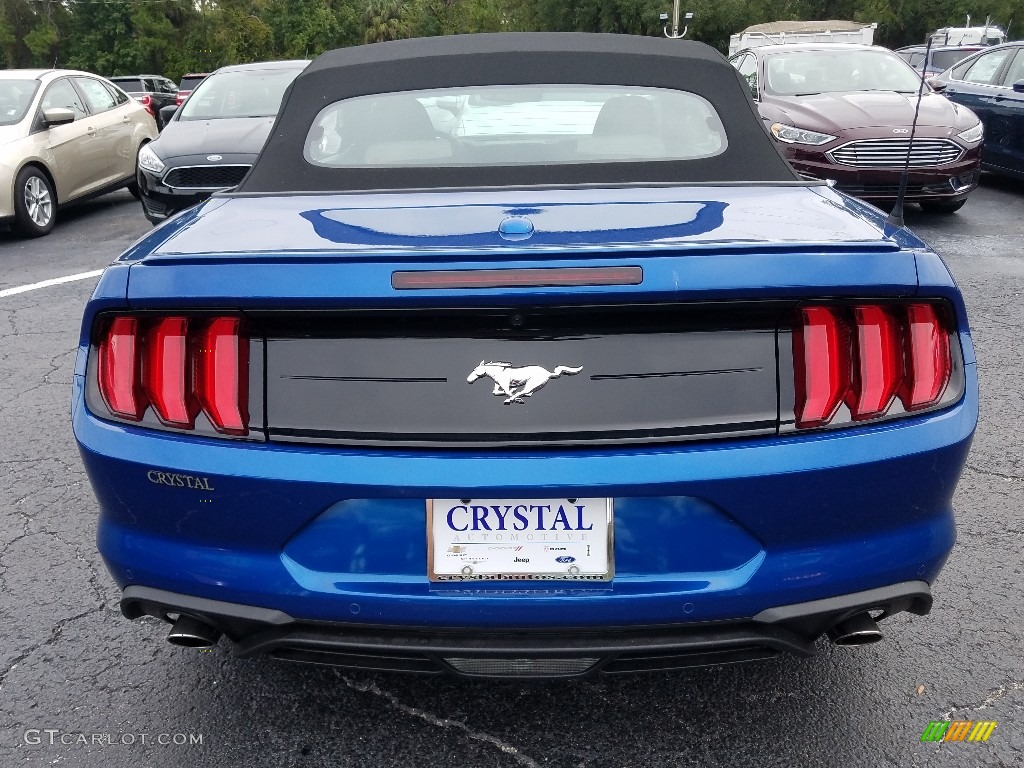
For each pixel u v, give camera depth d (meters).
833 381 1.75
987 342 5.11
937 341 1.82
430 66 2.74
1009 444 3.83
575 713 2.27
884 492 1.79
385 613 1.80
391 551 1.79
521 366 1.71
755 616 1.81
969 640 2.55
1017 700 2.29
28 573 2.99
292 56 62.91
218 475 1.77
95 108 10.29
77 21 50.75
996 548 3.05
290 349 1.76
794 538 1.78
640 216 2.03
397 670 1.91
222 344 1.76
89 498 3.52
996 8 44.75
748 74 9.97
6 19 50.72
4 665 2.50
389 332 1.73
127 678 2.44
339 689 2.38
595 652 1.80
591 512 1.75
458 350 1.72
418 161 2.61
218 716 2.28
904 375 1.79
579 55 2.73
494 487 1.70
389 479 1.71
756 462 1.71
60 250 8.30
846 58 9.20
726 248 1.69
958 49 18.66
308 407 1.76
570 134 2.65
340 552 1.80
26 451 3.94
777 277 1.68
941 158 7.69
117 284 1.80
